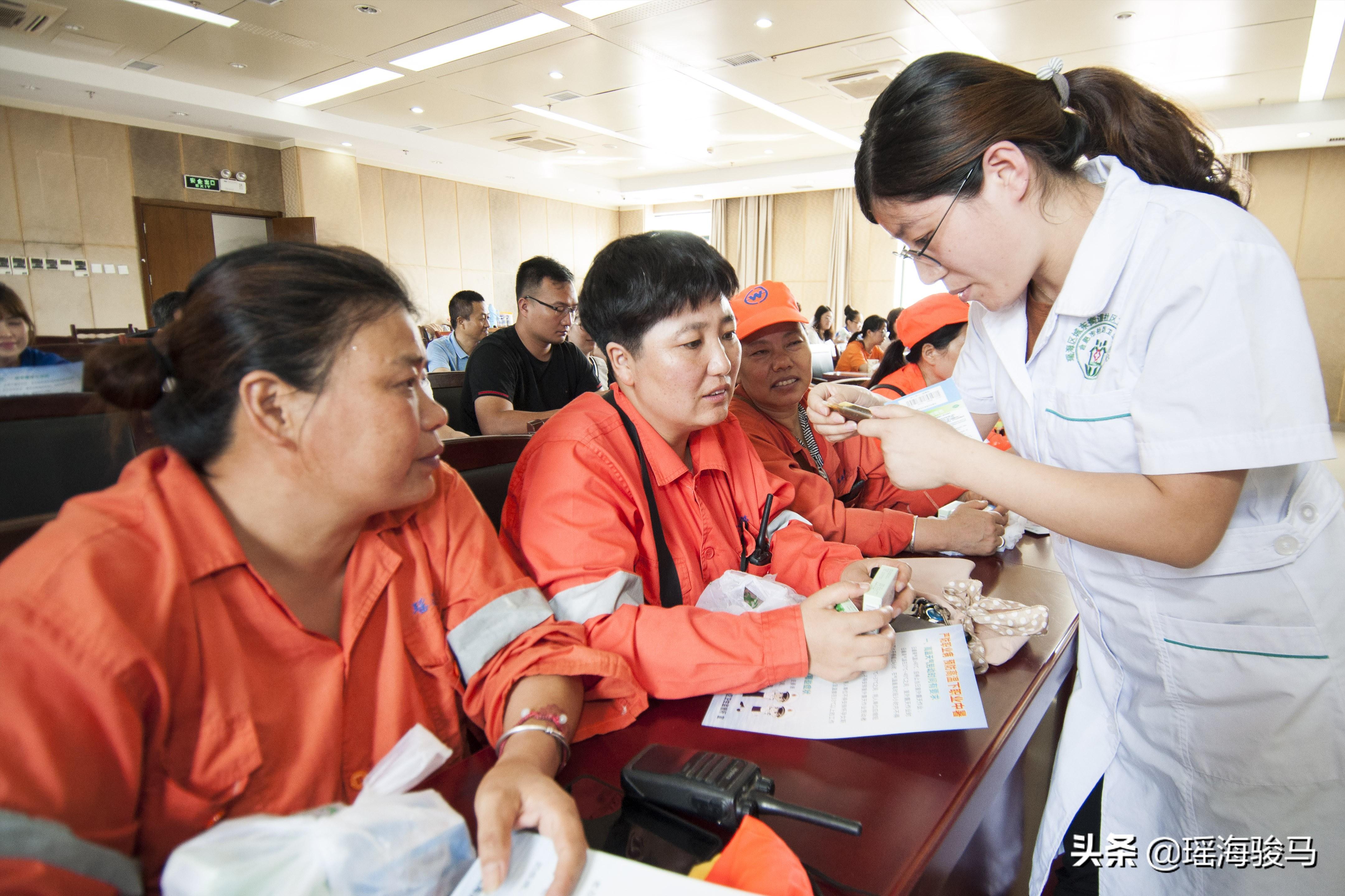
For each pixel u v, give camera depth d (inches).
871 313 413.4
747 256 448.1
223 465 23.2
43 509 50.8
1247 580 32.4
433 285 383.9
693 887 19.0
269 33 201.3
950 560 47.3
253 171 305.4
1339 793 32.8
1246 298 26.5
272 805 22.6
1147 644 36.4
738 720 29.5
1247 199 34.6
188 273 291.3
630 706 29.7
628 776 24.3
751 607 36.4
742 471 48.1
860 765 26.1
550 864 20.0
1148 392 28.8
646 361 37.8
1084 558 37.9
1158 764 38.5
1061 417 34.7
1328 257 297.3
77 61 224.4
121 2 180.1
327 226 321.4
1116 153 33.0
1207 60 216.8
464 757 29.7
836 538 53.5
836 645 30.5
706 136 321.4
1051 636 37.6
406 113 285.6
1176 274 28.2
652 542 38.1
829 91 254.8
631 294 36.7
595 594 32.5
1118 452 32.4
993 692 31.4
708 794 23.0
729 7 186.1
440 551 29.6
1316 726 32.4
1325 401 26.7
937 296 74.9
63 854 16.3
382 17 190.7
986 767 26.0
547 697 26.9
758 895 18.7
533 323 115.5
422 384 26.2
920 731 27.8
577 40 208.7
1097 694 42.1
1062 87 32.8
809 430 66.8
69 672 17.4
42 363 97.0
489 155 354.9
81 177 261.9
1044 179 30.3
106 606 18.3
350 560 26.6
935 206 29.9
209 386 21.9
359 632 26.0
